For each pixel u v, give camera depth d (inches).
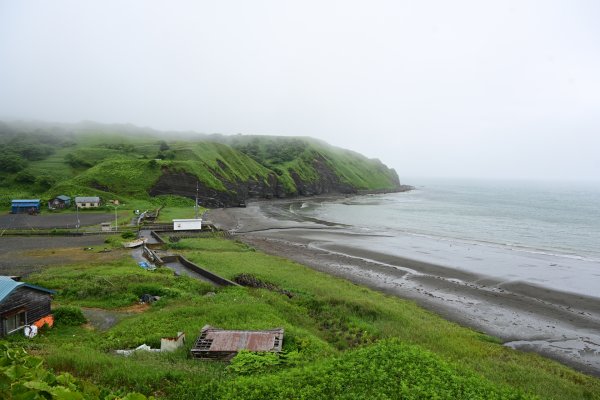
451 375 563.5
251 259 1879.9
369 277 1742.1
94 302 1144.2
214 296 1214.3
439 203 5802.2
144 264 1668.3
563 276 1807.3
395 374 546.9
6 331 844.0
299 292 1343.5
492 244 2583.7
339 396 490.0
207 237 2549.2
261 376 583.5
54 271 1489.9
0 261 1727.4
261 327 860.6
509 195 7864.2
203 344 745.0
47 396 268.1
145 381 560.7
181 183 4404.5
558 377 799.7
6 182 3907.5
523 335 1141.1
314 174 7135.8
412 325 1062.4
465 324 1209.4
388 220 3821.4
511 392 565.6
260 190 5826.8
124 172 4256.9
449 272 1851.6
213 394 521.3
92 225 2706.7
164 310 1038.4
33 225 2667.3
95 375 572.1
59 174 4313.5
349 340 934.4
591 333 1171.9
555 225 3508.9
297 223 3462.1
